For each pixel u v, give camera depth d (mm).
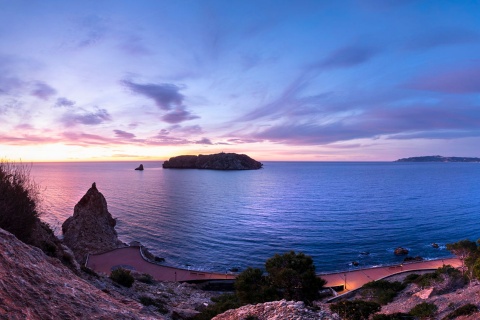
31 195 16906
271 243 86688
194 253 77375
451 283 37156
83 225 68875
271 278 30188
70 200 143000
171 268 57875
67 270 11031
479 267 31719
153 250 79062
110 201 156125
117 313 8961
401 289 41812
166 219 115438
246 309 12461
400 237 93375
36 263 9344
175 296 32031
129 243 83312
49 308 7508
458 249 46688
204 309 24016
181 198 173500
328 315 11609
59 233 78812
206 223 110438
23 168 16531
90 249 64250
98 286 21359
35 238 17594
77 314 7887
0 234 9508
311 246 84438
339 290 51125
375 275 57406
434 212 131625
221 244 85312
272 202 163375
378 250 81500
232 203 159250
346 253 78938
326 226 107125
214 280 53000
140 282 36750
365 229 102562
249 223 111562
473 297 29062
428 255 77000
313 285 29109
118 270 28312
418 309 28516
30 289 7770
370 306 28484
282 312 11555
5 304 6664
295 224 110250
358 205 152375
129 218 115062
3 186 14602
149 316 10414
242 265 69375
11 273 7871
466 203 155625
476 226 106375
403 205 151000
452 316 26094
